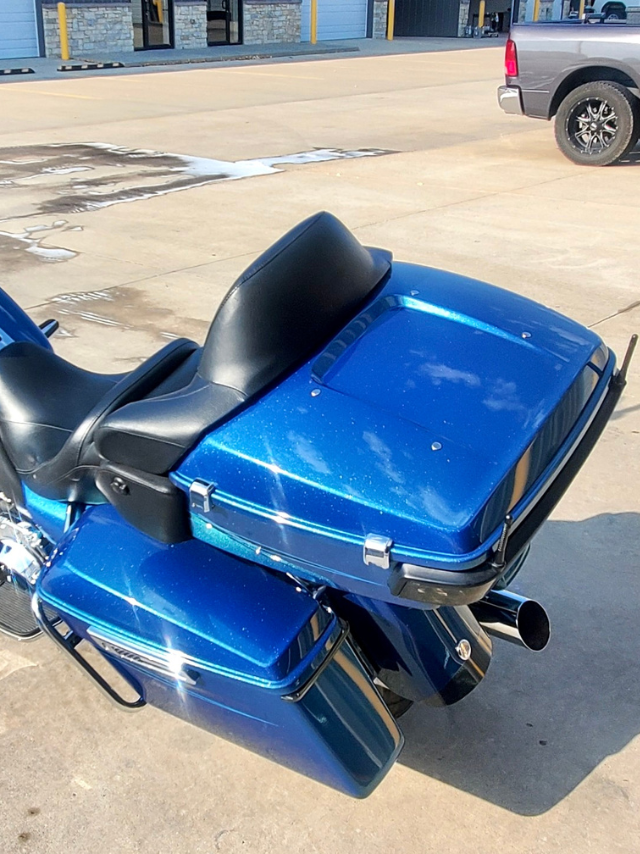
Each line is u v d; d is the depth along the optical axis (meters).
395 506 1.67
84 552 2.08
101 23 23.20
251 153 10.74
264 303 1.84
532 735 2.54
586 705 2.64
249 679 1.81
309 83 18.31
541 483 1.80
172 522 1.93
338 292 1.98
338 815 2.30
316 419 1.80
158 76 19.41
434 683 2.08
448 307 2.11
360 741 1.88
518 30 10.15
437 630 2.06
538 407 1.85
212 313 5.49
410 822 2.28
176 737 2.54
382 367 1.92
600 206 8.18
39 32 22.19
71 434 2.26
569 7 36.75
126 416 1.89
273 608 1.86
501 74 20.47
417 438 1.76
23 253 6.76
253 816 2.30
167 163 10.12
